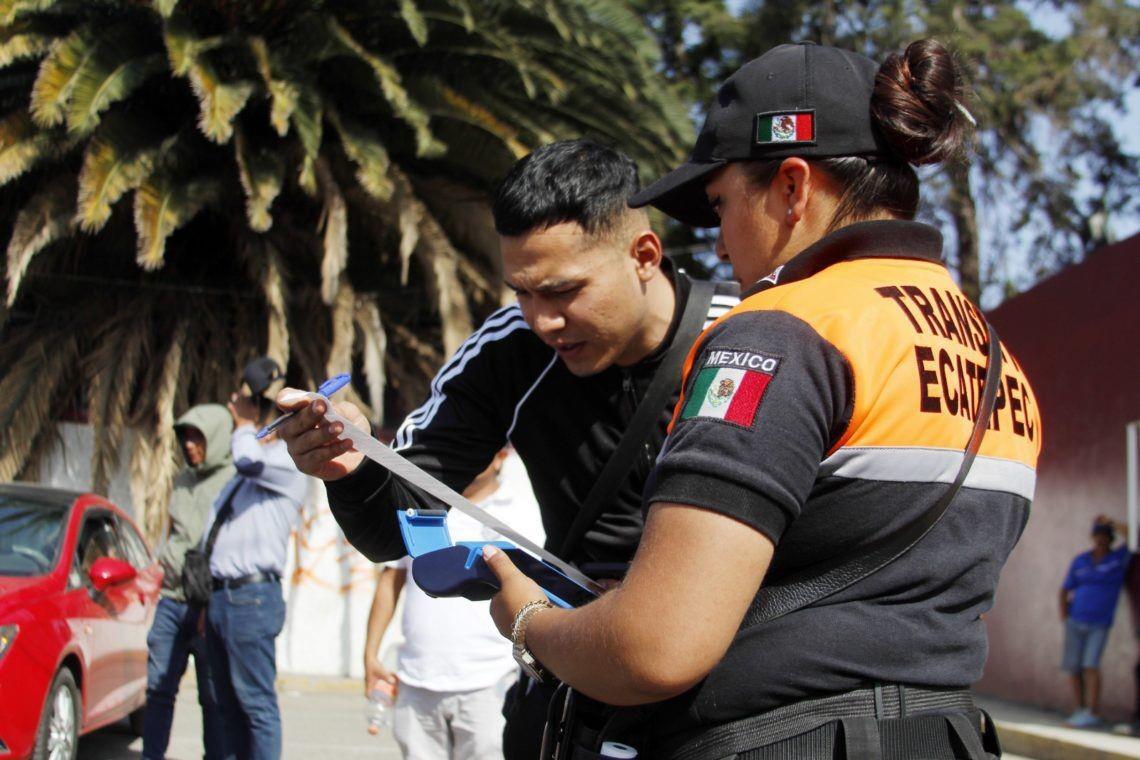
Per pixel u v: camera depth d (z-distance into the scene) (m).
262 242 11.27
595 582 1.98
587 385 2.30
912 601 1.51
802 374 1.44
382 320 12.56
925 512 1.50
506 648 4.03
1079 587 10.12
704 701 1.54
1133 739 9.22
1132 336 10.44
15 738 4.98
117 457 11.00
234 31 10.59
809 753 1.47
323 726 8.50
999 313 12.80
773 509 1.39
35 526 6.35
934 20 18.14
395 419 13.26
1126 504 10.31
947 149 1.66
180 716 8.55
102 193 9.73
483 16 11.55
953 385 1.55
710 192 1.77
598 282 2.13
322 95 11.09
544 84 11.75
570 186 2.10
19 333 11.63
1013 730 9.79
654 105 12.71
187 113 11.55
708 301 2.29
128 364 11.05
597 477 2.33
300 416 1.81
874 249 1.63
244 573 5.38
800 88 1.65
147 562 7.88
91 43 10.13
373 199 11.30
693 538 1.37
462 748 4.02
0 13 10.23
